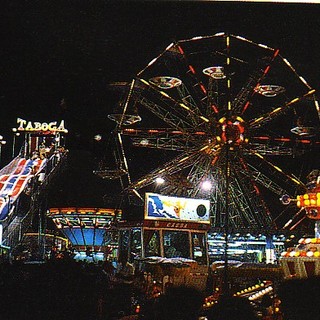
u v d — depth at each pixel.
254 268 23.11
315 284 5.36
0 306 10.11
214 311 5.92
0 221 51.59
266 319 10.97
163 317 6.26
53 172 71.62
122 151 41.50
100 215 67.00
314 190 21.31
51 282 10.95
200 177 41.56
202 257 29.97
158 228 28.39
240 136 40.81
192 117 42.03
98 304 12.77
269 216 42.22
